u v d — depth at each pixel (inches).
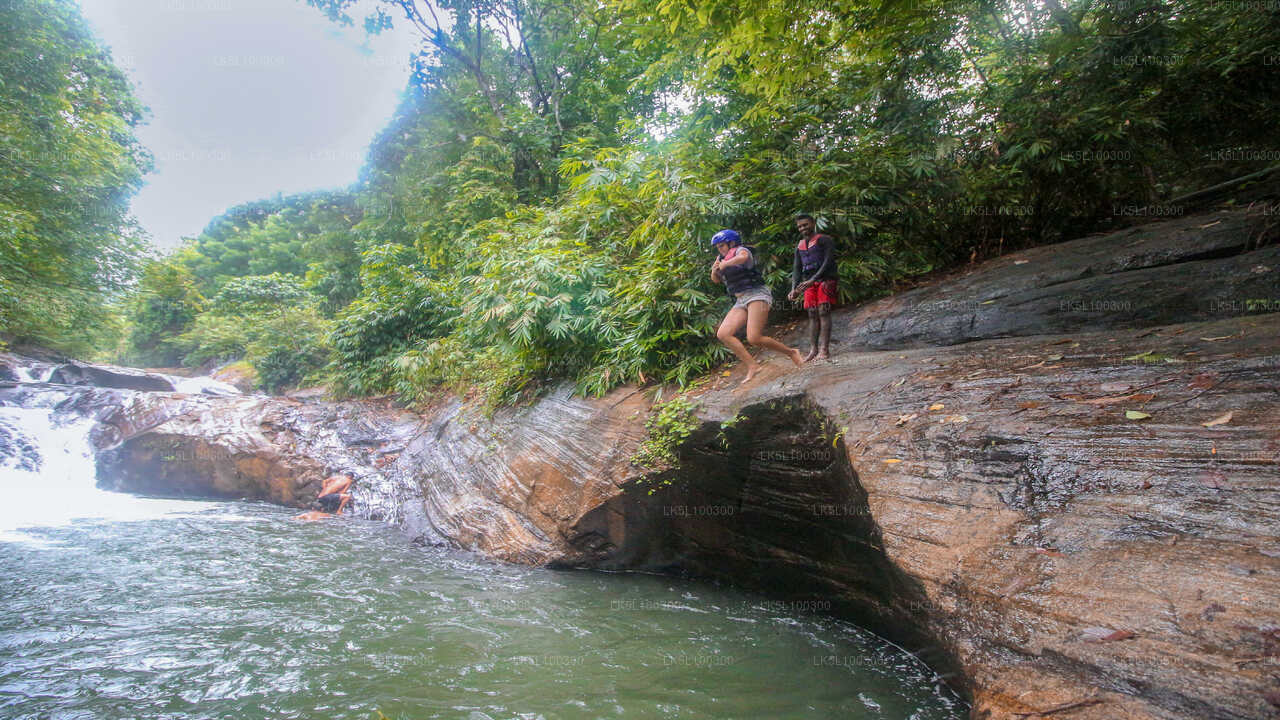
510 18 565.6
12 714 106.3
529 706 112.3
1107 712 68.0
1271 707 57.1
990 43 315.0
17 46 559.8
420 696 115.8
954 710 107.6
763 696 116.3
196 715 107.2
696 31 292.4
